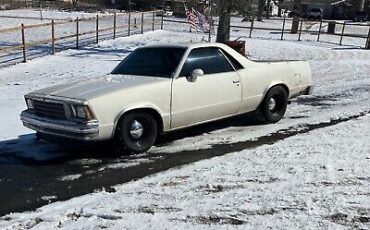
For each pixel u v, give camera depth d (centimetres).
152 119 630
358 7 6688
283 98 803
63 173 552
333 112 882
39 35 2695
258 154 594
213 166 552
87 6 5750
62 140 608
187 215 413
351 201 430
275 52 2156
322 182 480
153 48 716
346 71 1557
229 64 724
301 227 383
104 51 2031
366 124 751
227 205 431
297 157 571
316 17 5725
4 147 664
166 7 5275
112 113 588
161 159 599
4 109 920
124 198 461
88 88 616
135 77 660
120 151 615
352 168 520
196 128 764
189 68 672
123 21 3762
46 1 5741
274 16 6031
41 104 618
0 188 503
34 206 453
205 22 2414
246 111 755
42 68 1567
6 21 3534
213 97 691
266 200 439
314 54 2116
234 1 2105
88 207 439
